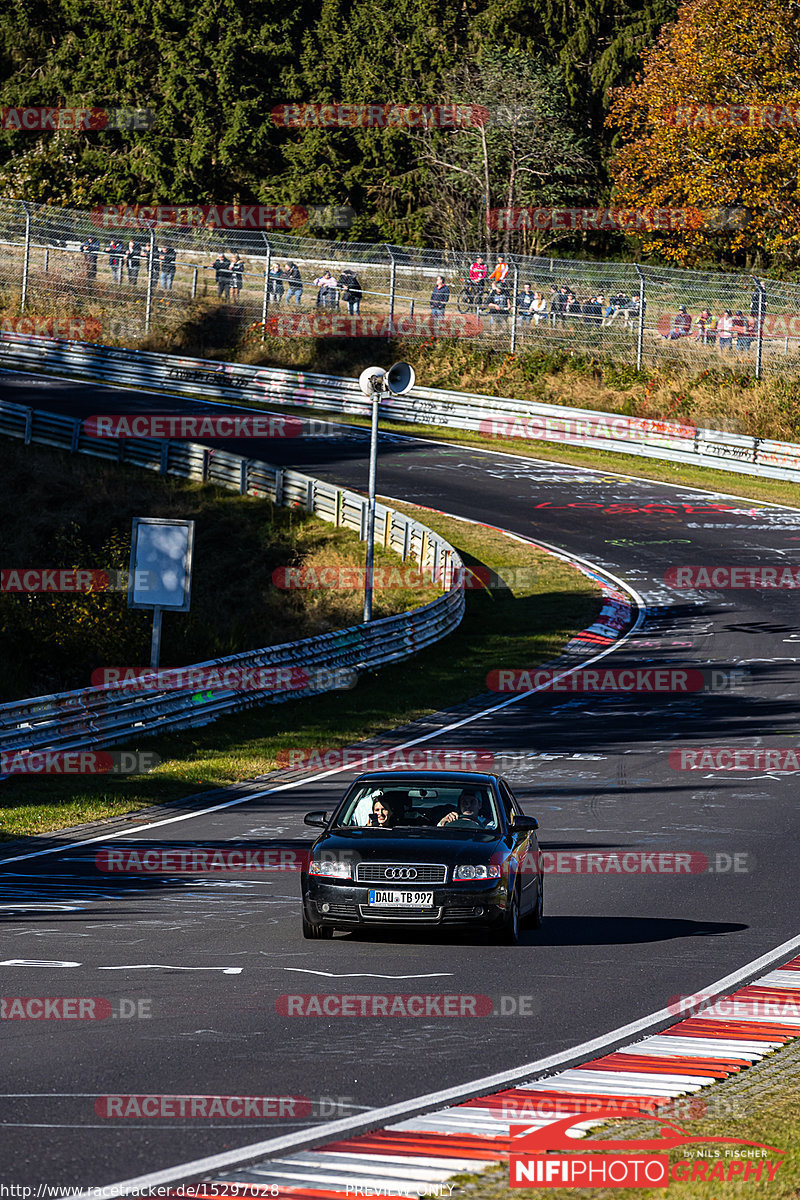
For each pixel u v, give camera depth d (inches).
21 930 1747.0
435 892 1676.9
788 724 3698.3
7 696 4060.0
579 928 1850.4
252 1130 978.1
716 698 4020.7
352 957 1641.2
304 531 6382.9
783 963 1622.8
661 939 1768.0
